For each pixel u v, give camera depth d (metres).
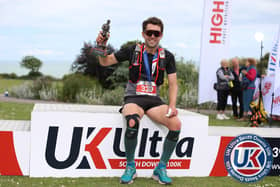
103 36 3.22
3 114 7.82
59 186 2.97
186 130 3.51
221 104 8.41
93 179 3.25
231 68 8.73
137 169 3.41
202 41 8.93
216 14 8.80
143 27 3.19
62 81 14.62
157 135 3.41
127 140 3.10
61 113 3.25
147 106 3.26
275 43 8.02
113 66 14.41
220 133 3.90
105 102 12.22
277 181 3.56
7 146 3.28
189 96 12.09
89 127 3.30
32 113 3.21
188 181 3.35
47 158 3.26
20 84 14.79
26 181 3.10
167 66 3.32
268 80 8.08
